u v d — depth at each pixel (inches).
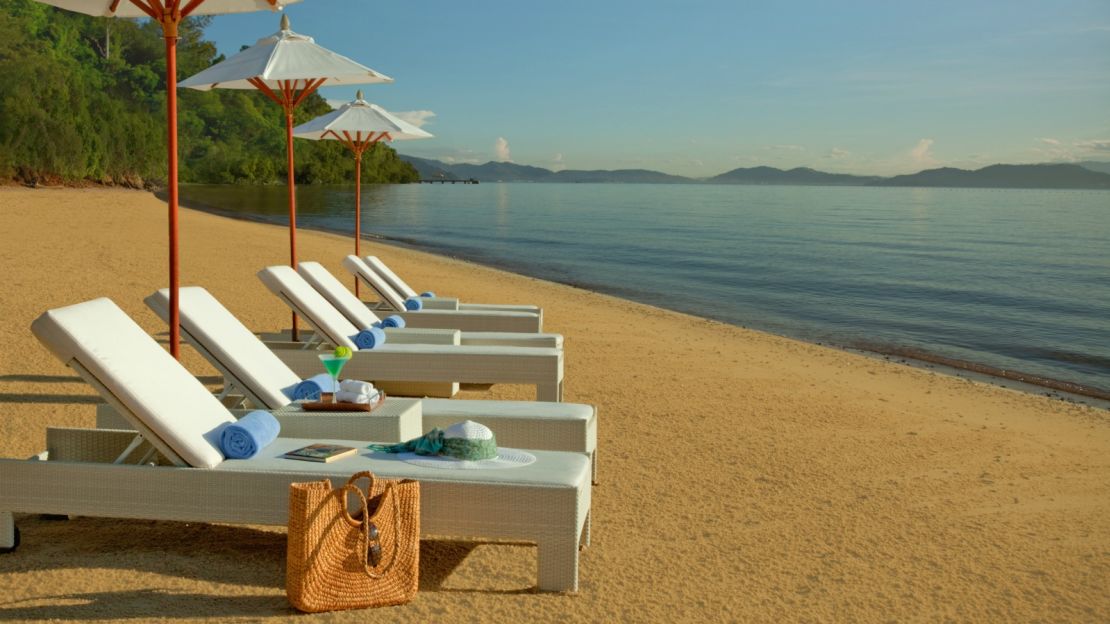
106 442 161.2
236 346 206.8
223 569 150.6
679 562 166.4
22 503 152.4
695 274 960.9
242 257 712.4
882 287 879.7
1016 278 992.2
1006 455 261.0
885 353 510.0
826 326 617.9
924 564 171.6
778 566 167.0
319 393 202.1
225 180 4384.8
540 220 2097.7
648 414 288.5
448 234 1513.3
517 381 261.0
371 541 136.0
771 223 2145.7
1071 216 2805.1
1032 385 432.1
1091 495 223.1
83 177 2760.8
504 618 136.5
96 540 163.0
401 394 280.1
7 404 255.9
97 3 221.5
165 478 148.8
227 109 4884.4
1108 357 527.2
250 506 147.7
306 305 267.4
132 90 4894.2
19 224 832.3
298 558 131.6
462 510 145.8
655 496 206.1
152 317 416.5
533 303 608.1
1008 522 199.3
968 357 511.5
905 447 263.4
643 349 425.1
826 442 263.7
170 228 203.8
